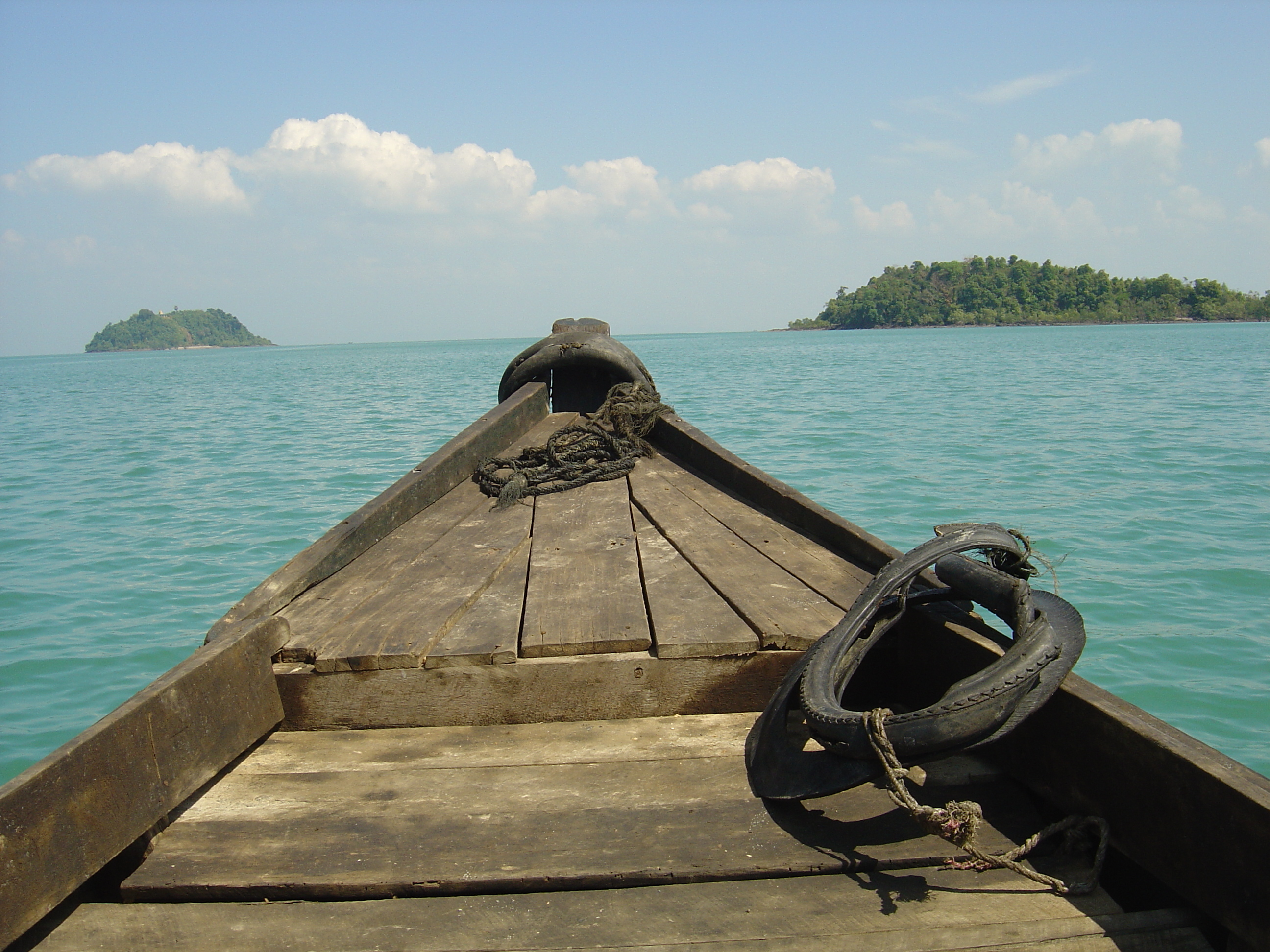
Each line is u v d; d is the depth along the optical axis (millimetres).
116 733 2176
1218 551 9305
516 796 2559
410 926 2084
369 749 2873
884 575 2889
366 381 47531
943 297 183250
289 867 2258
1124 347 65250
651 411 6383
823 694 2498
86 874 2053
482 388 39062
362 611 3475
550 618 3324
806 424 20875
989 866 2195
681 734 2900
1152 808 2031
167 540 11141
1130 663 6586
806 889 2164
